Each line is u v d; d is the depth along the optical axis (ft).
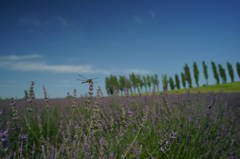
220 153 10.35
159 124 12.71
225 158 9.72
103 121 11.76
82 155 8.11
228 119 16.52
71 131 10.59
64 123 12.87
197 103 19.07
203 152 9.82
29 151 9.15
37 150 9.65
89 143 8.31
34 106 15.16
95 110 8.63
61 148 8.14
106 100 22.11
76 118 13.05
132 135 10.57
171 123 12.66
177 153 9.25
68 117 13.87
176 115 14.23
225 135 12.48
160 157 8.73
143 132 11.11
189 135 10.93
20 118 12.20
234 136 12.26
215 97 22.61
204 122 13.70
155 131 11.18
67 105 20.01
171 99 21.67
